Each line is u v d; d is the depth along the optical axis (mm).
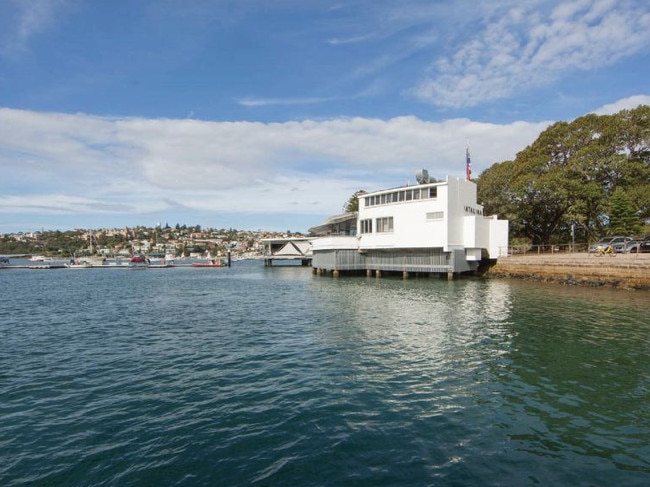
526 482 6879
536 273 39781
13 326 21859
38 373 13312
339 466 7465
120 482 7078
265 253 92875
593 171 48906
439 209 41062
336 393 11109
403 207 43750
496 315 22172
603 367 13031
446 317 21797
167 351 15906
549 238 59094
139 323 22297
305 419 9477
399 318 21781
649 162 49219
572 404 10164
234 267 98938
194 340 17750
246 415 9758
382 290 34938
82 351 16141
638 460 7547
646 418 9328
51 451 8180
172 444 8383
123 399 10938
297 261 141250
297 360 14312
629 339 16469
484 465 7430
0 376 13023
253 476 7195
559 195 48812
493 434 8625
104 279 60938
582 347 15406
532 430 8789
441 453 7879
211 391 11422
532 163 54656
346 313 23703
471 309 24234
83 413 10031
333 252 49094
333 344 16438
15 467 7590
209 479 7121
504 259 43312
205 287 44531
